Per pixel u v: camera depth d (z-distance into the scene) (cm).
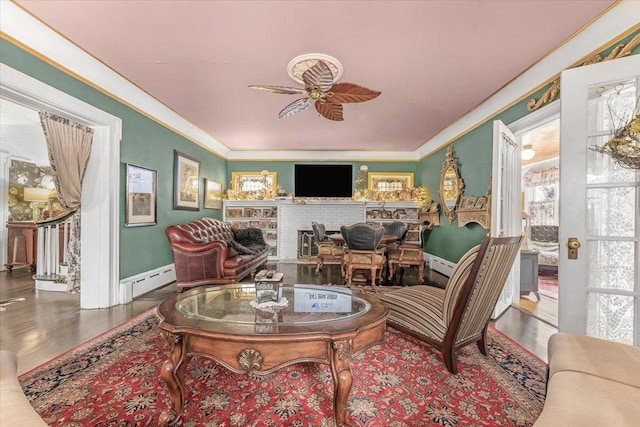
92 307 311
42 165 600
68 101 266
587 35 229
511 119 331
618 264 185
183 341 141
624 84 181
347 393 133
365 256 425
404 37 239
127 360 200
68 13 212
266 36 239
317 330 137
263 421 143
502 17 214
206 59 275
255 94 358
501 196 295
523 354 218
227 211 682
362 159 686
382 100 371
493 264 178
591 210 189
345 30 230
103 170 313
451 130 485
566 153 191
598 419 85
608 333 186
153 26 227
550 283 481
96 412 148
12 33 220
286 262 644
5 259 525
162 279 415
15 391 98
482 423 143
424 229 527
